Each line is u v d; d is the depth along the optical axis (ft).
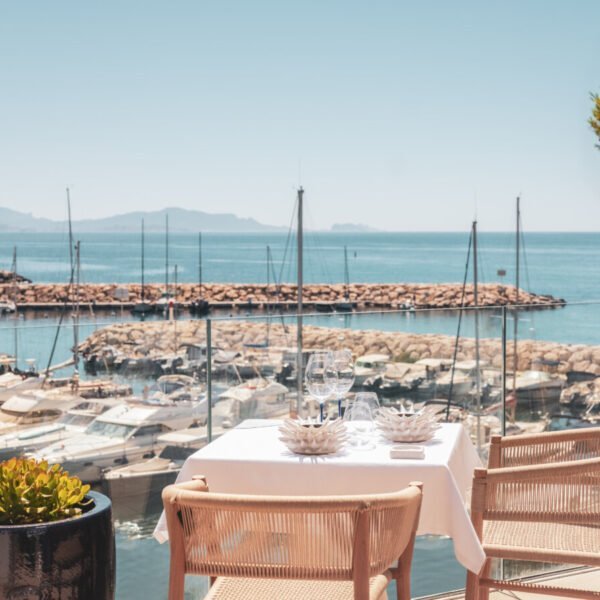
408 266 354.54
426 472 9.84
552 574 13.89
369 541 7.73
